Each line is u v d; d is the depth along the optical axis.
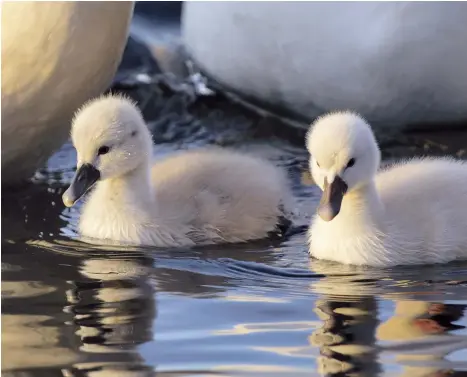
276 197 10.81
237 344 7.39
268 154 12.33
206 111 13.56
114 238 10.09
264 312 8.03
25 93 10.73
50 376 6.91
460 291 8.59
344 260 9.56
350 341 7.43
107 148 10.10
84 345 7.38
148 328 7.70
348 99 12.52
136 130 10.20
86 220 10.27
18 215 10.66
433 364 7.04
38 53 10.59
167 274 9.02
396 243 9.60
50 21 10.50
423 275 9.16
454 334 7.55
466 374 6.89
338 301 8.30
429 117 12.46
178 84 14.12
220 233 10.22
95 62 10.85
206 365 7.06
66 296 8.36
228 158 11.08
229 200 10.47
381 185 10.20
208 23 13.47
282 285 8.78
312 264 9.49
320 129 9.60
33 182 11.53
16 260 9.34
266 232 10.42
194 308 8.12
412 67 12.04
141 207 10.16
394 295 8.46
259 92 13.28
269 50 12.82
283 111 13.34
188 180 10.53
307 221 10.62
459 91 12.12
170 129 13.09
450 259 9.71
